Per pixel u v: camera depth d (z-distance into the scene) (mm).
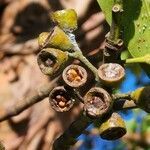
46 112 441
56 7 464
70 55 203
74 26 206
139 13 223
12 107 258
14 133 438
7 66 464
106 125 199
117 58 201
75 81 200
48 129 439
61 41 202
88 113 196
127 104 203
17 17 484
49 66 201
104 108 195
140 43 224
